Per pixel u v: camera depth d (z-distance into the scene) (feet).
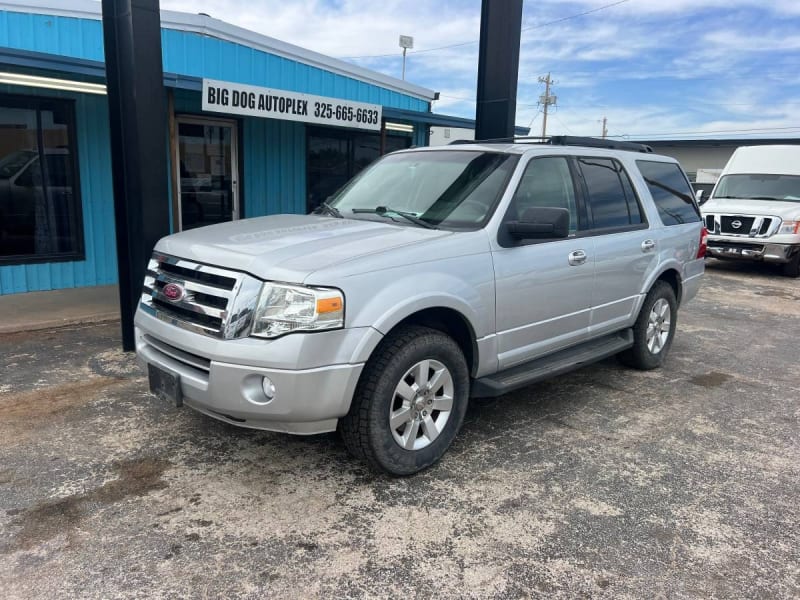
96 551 9.29
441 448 12.07
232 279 10.27
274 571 8.96
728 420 15.14
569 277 14.24
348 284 10.16
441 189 13.76
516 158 13.73
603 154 16.38
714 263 45.47
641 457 12.95
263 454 12.53
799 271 39.42
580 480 11.87
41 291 27.02
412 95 41.45
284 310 9.81
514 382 13.24
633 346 18.07
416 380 11.46
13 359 18.07
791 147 42.68
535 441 13.57
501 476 11.93
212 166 32.35
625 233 16.25
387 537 9.86
